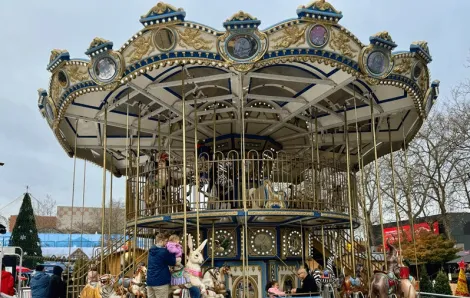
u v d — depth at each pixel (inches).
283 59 440.1
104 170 528.4
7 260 646.5
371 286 400.2
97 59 469.4
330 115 626.5
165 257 333.4
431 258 1161.4
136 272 485.4
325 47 443.8
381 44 469.4
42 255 1250.0
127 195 589.6
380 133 677.9
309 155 692.1
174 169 544.4
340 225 645.3
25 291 705.0
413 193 1176.2
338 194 554.6
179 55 439.2
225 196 555.2
